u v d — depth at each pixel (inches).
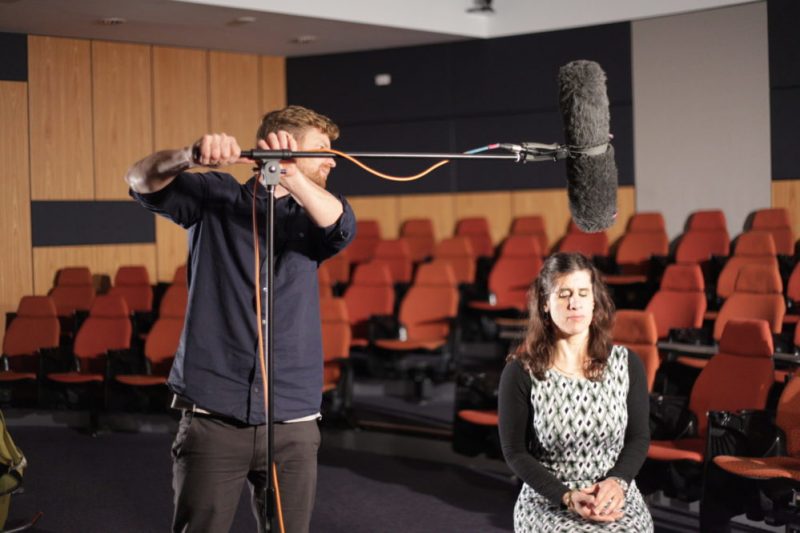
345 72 317.1
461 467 177.3
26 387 224.2
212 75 306.8
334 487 163.3
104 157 285.9
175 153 58.1
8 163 269.6
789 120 257.1
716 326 186.9
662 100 276.1
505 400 86.1
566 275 85.2
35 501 156.4
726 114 266.4
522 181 300.5
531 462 82.5
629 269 267.1
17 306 269.7
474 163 306.5
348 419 194.5
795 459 121.1
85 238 281.6
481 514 146.6
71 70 279.7
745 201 264.7
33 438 209.2
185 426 66.6
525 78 295.3
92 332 225.3
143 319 246.5
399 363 220.8
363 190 319.9
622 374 85.6
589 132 56.7
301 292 68.2
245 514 147.3
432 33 288.4
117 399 213.5
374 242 299.0
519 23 294.8
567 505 78.4
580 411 83.5
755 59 261.3
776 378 156.2
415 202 314.0
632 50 279.6
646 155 279.4
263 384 65.9
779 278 181.6
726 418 123.6
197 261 67.7
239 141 311.9
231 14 251.4
